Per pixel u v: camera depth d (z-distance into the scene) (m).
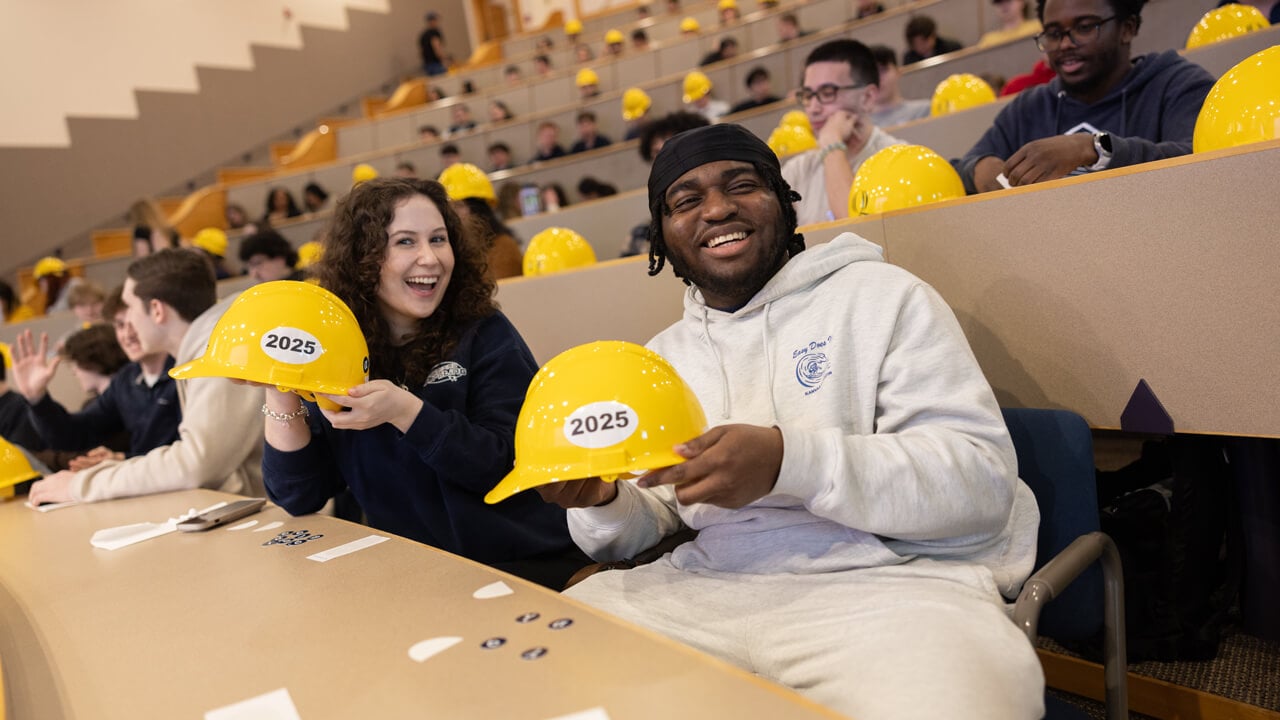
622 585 1.00
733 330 1.13
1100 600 0.96
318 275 1.37
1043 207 1.23
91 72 7.19
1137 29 1.70
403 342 1.41
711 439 0.75
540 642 0.62
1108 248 1.18
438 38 9.50
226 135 8.09
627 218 3.59
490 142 6.08
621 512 1.06
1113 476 1.57
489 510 1.29
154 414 2.11
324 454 1.29
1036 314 1.26
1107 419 1.21
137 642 0.73
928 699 0.66
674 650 0.58
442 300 1.42
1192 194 1.09
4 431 2.54
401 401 1.09
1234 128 1.12
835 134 2.32
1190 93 1.62
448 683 0.57
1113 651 0.96
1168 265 1.13
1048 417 1.02
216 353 0.95
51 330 4.16
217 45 8.05
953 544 0.91
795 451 0.79
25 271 6.60
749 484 0.77
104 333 2.70
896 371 0.95
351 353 1.01
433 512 1.31
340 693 0.57
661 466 0.72
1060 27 1.71
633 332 1.90
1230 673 1.46
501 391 1.35
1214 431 1.12
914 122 2.86
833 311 1.02
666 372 0.79
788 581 0.93
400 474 1.31
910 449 0.85
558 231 2.34
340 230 1.34
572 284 1.96
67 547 1.18
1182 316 1.12
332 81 9.09
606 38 8.47
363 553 0.94
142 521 1.32
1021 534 0.96
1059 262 1.23
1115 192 1.16
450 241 1.41
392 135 7.61
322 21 9.03
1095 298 1.20
